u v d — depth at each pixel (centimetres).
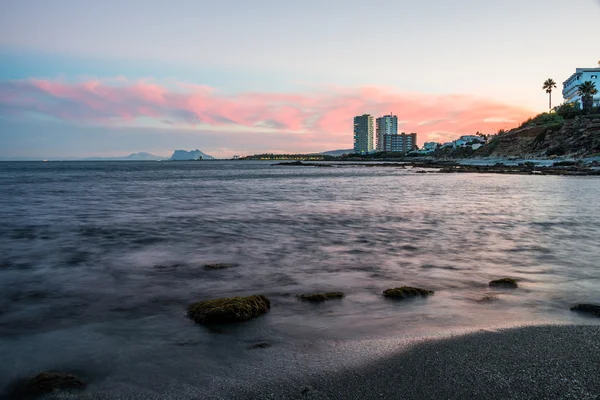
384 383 499
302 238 1631
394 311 787
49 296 914
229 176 8881
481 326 699
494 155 12762
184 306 838
